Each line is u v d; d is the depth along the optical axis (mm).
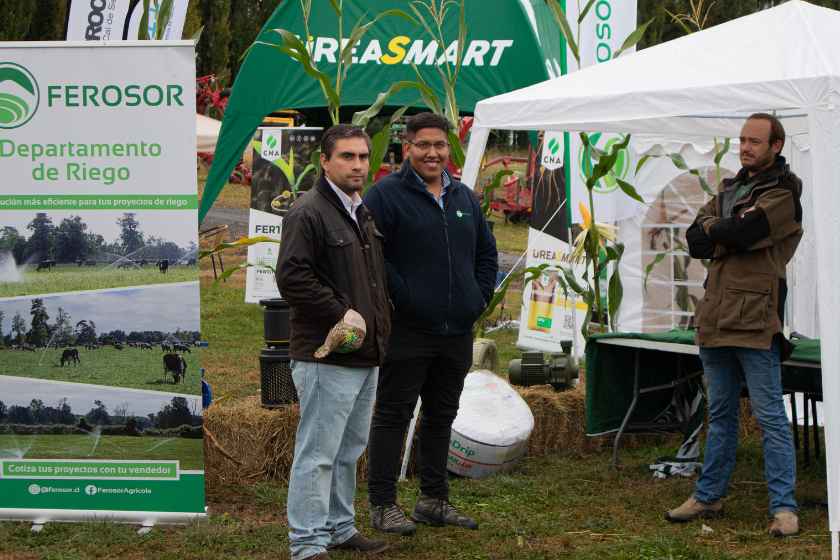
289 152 10977
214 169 8148
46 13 18875
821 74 4242
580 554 4348
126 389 4625
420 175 4484
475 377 6031
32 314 4621
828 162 4168
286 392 5578
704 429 6699
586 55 8234
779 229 4477
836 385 4129
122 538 4480
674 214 8586
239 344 10180
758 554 4328
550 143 9133
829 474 4105
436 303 4426
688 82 4711
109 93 4512
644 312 8758
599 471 5859
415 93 8195
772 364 4551
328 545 4309
